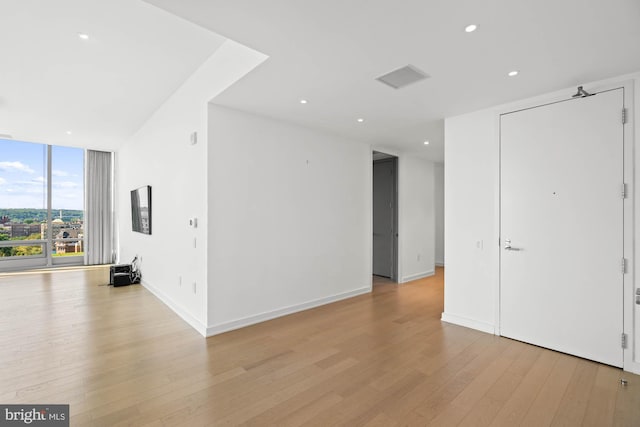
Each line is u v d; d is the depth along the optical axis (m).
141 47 2.92
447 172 3.61
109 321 3.57
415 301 4.52
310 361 2.63
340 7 1.70
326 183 4.42
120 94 4.04
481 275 3.33
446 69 2.44
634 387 2.23
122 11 2.38
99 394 2.12
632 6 1.66
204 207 3.22
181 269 3.81
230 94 2.96
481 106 3.25
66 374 2.38
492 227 3.25
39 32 2.65
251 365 2.55
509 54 2.21
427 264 6.46
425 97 3.01
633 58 2.25
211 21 1.84
